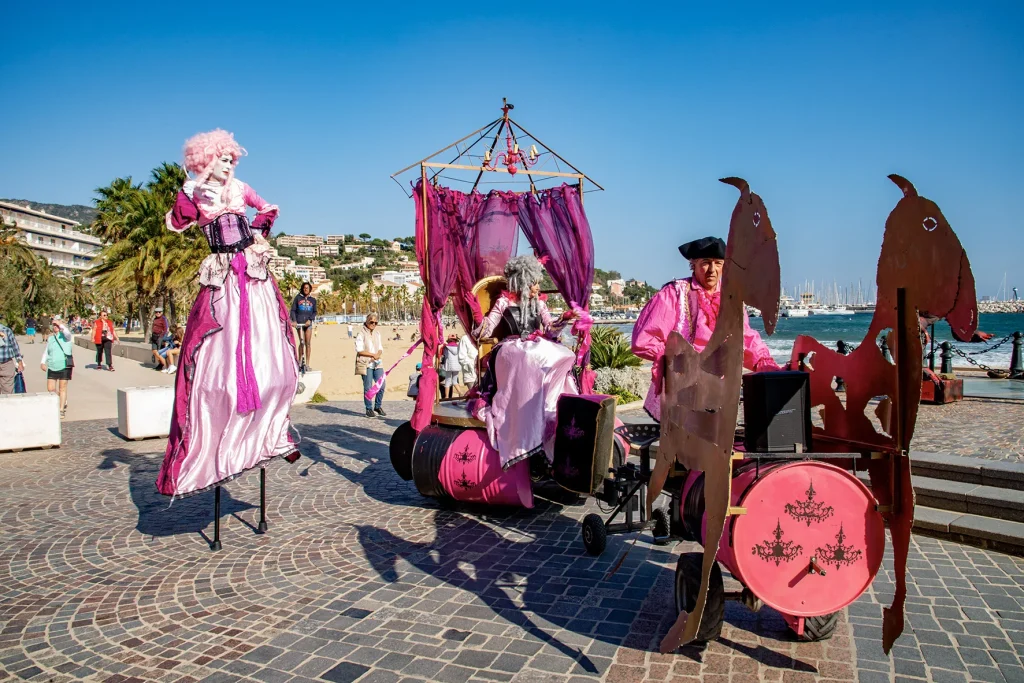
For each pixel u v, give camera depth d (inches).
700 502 148.9
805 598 132.0
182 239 1305.4
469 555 208.8
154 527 240.4
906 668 137.3
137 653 149.2
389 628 159.8
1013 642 147.2
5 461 347.3
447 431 253.9
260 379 211.5
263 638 155.7
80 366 925.2
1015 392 494.9
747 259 118.5
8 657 147.9
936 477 245.6
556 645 150.2
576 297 295.4
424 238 277.3
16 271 1793.8
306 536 229.3
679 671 138.2
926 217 118.9
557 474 214.5
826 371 157.9
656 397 187.0
